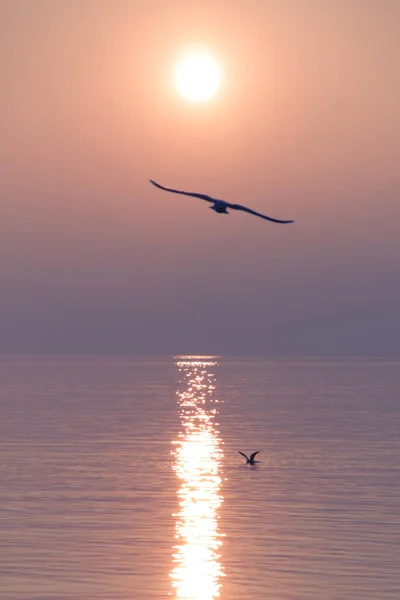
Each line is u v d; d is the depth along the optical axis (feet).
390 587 201.16
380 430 584.40
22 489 327.47
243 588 200.64
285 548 236.02
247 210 95.35
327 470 380.37
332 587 201.16
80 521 269.85
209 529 258.98
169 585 202.59
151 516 277.23
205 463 406.21
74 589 199.00
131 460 417.08
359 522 267.80
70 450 463.01
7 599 191.62
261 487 332.60
